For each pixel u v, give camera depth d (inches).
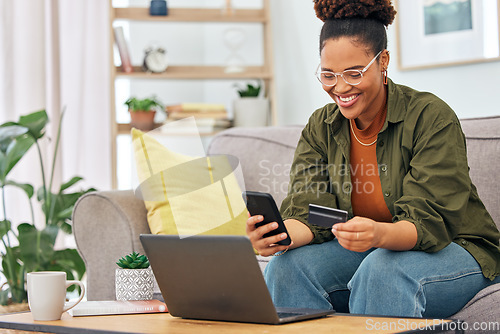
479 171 77.6
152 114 140.7
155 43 149.5
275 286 64.1
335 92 62.9
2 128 107.7
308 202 69.4
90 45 152.6
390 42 118.3
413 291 56.8
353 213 69.1
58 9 146.2
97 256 86.7
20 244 107.4
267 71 145.0
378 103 65.2
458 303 60.5
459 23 108.2
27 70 137.9
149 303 58.9
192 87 165.9
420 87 114.4
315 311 53.0
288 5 140.8
